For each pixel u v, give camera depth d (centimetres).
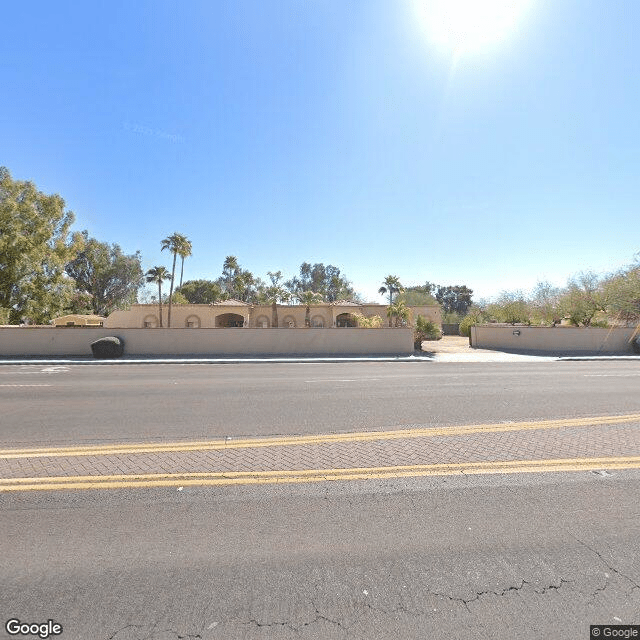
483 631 239
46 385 1223
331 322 4697
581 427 696
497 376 1433
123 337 2328
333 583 281
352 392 1074
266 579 286
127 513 383
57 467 504
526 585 279
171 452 564
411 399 968
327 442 611
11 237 3322
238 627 242
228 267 7981
